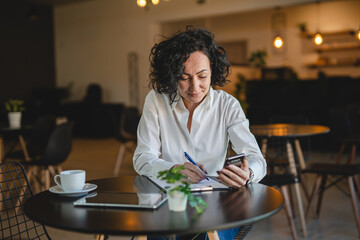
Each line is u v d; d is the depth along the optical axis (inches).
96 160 237.6
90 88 370.0
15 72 370.0
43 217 43.1
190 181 54.2
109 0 375.6
